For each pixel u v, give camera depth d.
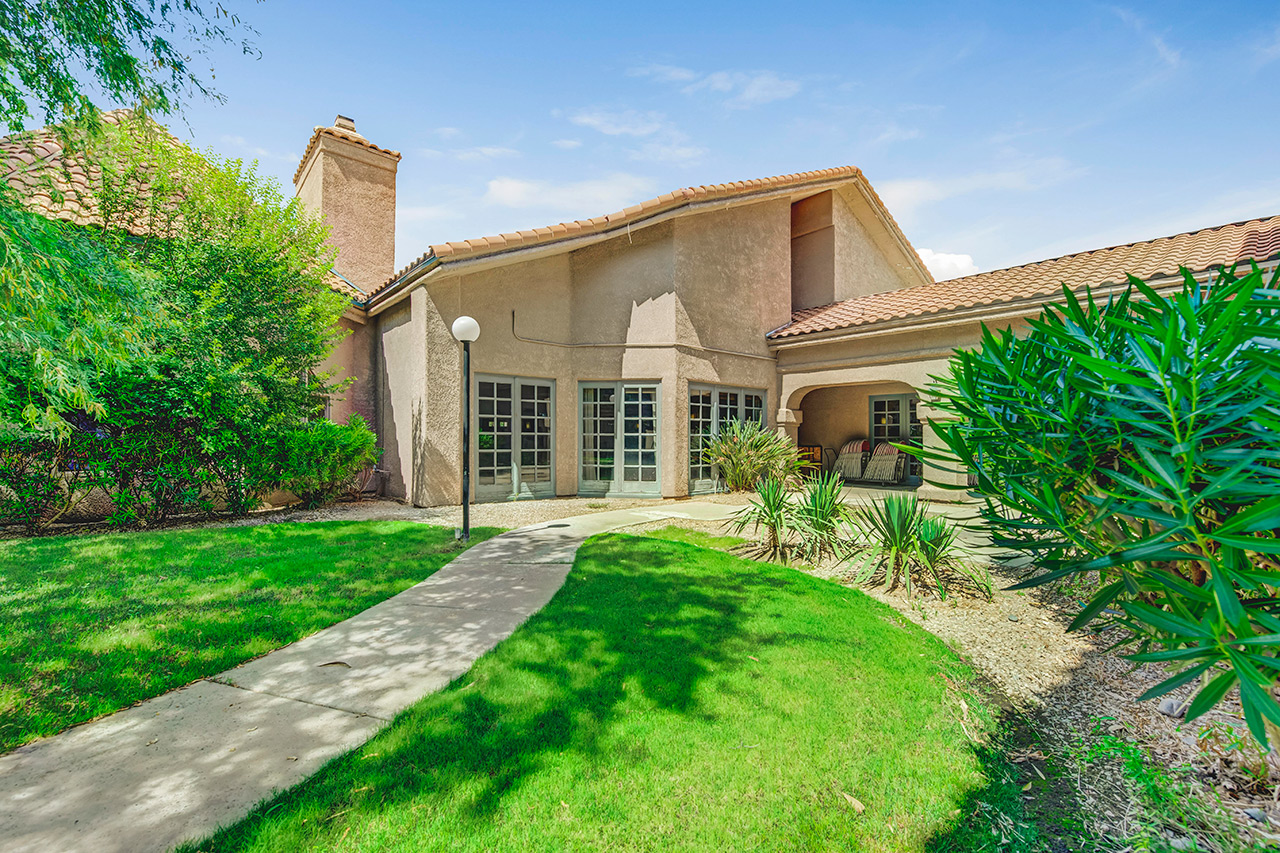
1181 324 1.76
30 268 3.97
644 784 2.21
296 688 2.98
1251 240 8.45
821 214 14.91
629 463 11.57
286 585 4.79
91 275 4.48
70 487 6.91
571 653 3.41
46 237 4.11
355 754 2.38
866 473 14.05
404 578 5.07
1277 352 1.30
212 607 4.19
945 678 3.26
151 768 2.27
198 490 7.64
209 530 7.23
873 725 2.69
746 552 6.39
